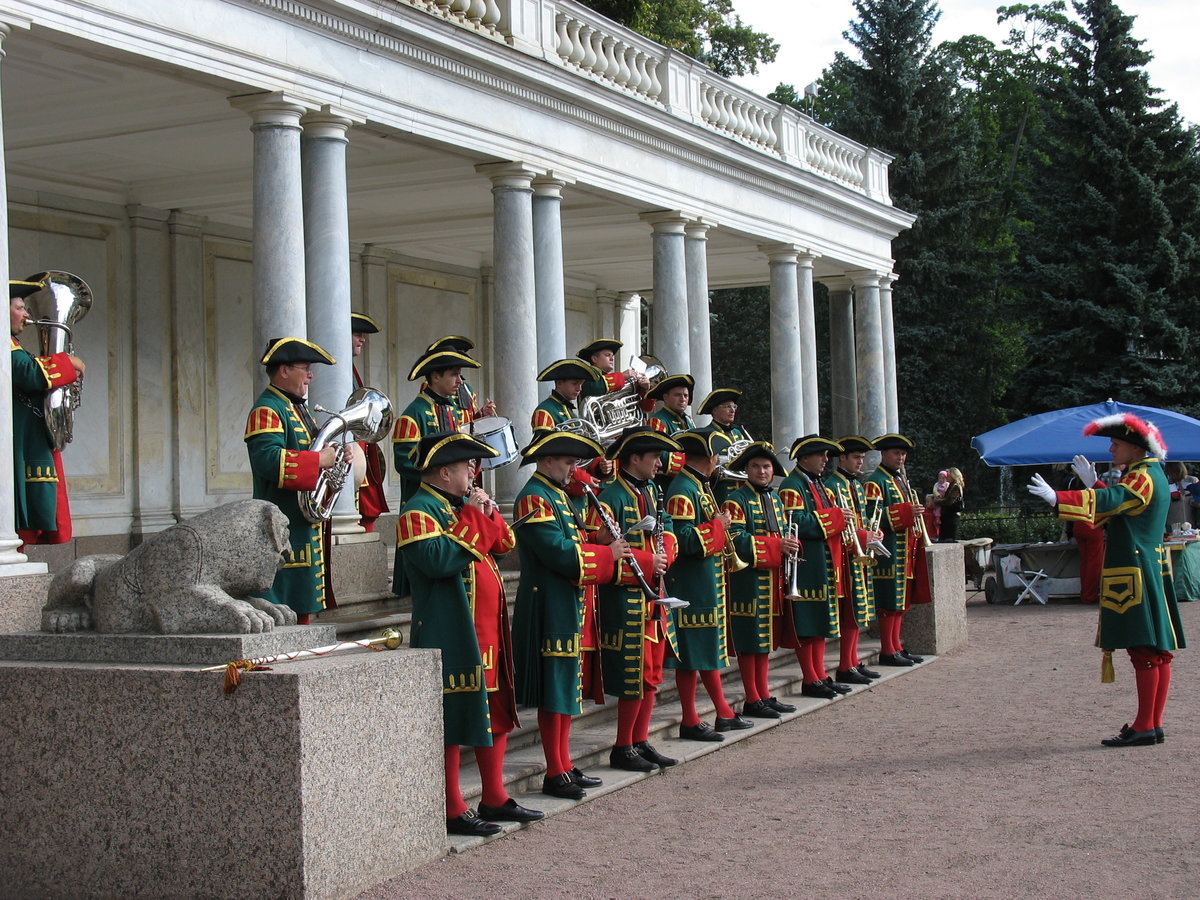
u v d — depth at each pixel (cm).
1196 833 752
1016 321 3675
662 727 1058
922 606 1585
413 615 775
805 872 692
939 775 922
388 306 1992
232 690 640
